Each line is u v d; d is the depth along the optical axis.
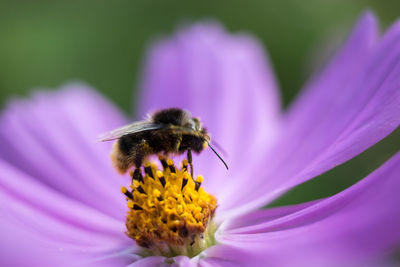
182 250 0.16
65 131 0.18
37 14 0.23
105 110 0.19
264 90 0.19
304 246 0.13
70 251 0.16
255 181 0.17
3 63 0.23
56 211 0.17
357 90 0.16
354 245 0.12
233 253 0.16
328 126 0.16
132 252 0.16
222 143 0.18
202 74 0.19
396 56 0.15
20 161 0.18
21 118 0.18
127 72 0.23
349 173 0.20
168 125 0.16
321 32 0.23
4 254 0.12
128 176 0.18
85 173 0.18
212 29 0.20
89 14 0.23
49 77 0.23
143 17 0.23
